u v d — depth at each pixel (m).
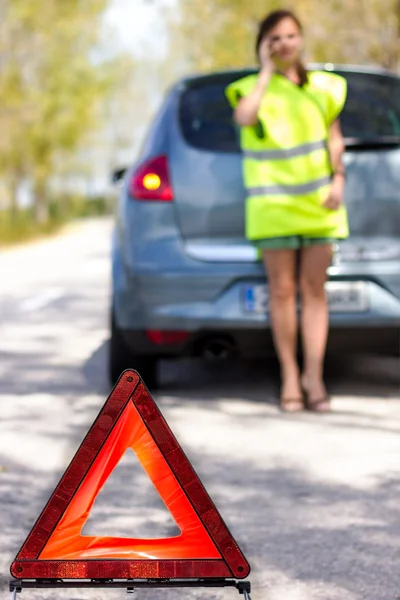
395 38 31.81
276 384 9.13
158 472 3.74
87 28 55.44
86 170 84.88
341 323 8.02
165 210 8.05
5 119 51.00
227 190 8.01
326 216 7.75
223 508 5.59
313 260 7.80
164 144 8.24
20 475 6.29
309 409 8.05
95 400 8.54
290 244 7.73
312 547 4.95
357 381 9.30
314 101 7.75
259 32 7.79
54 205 87.44
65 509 3.73
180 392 8.79
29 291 19.30
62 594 4.39
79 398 8.64
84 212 107.94
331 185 7.77
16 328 13.56
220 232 8.00
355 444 6.96
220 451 6.80
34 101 51.84
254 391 8.82
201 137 8.20
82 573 3.71
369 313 8.04
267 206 7.72
